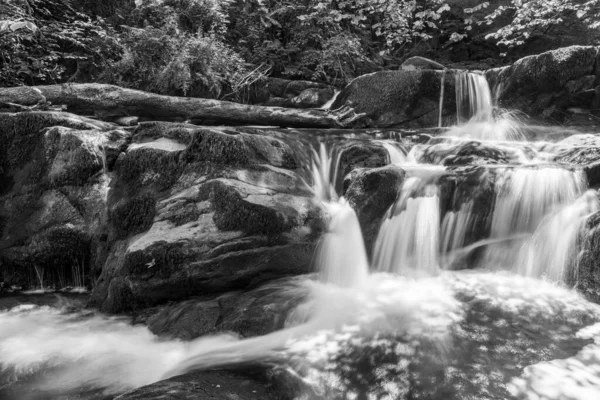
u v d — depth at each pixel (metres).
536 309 3.56
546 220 4.46
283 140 6.25
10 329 3.85
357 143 6.43
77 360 3.22
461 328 3.27
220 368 2.83
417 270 4.64
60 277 5.02
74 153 5.03
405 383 2.66
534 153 5.98
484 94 8.64
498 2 13.20
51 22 8.30
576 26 11.95
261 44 10.57
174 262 3.97
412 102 8.45
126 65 8.14
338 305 3.77
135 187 4.68
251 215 4.18
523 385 2.58
